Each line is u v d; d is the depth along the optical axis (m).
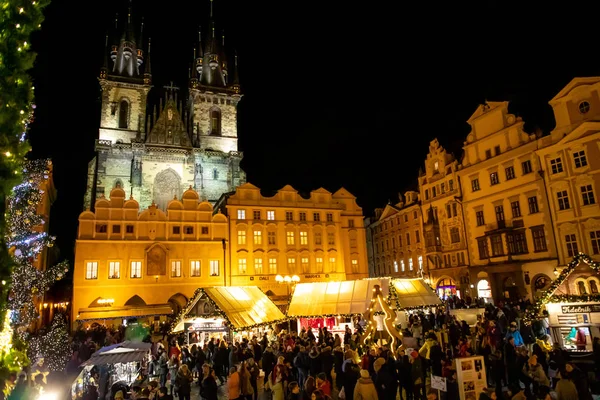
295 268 61.03
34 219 21.88
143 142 74.62
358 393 13.57
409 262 70.12
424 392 17.91
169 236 54.81
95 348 28.06
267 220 61.00
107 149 72.88
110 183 72.25
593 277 22.19
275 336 33.88
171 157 77.31
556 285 23.09
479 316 27.81
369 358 18.22
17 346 8.20
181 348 27.84
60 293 70.00
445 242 61.25
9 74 7.65
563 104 46.12
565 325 21.81
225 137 85.56
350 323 33.22
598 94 42.94
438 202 63.19
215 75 90.88
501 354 19.17
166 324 40.47
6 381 7.57
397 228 74.38
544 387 12.16
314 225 63.75
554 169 46.56
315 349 19.72
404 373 17.23
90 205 72.50
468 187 57.81
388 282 30.08
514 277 49.38
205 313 27.53
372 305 25.33
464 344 20.00
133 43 85.31
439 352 18.42
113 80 78.81
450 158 62.31
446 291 60.59
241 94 88.69
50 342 24.56
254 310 29.84
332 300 31.14
